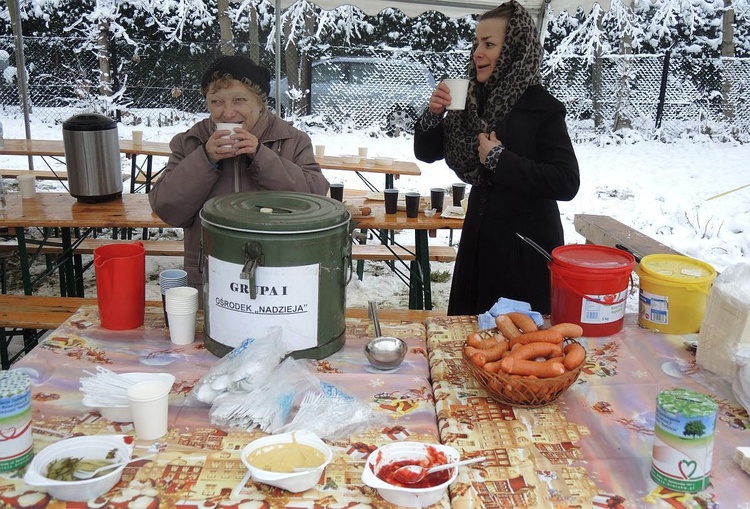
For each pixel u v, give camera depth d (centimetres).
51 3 1363
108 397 159
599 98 1409
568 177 275
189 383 180
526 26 289
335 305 197
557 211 311
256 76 264
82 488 128
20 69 690
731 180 1034
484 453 151
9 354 394
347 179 1002
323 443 145
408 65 1348
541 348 173
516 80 292
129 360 194
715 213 827
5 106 1336
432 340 219
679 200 900
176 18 1369
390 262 543
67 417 161
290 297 183
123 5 1366
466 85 296
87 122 404
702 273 224
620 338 219
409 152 1195
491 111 298
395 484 134
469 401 176
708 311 195
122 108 1307
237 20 1383
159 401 151
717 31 1465
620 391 182
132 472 139
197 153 252
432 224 404
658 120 1396
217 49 1338
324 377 187
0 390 136
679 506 132
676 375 192
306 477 133
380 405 173
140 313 220
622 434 160
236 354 175
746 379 169
